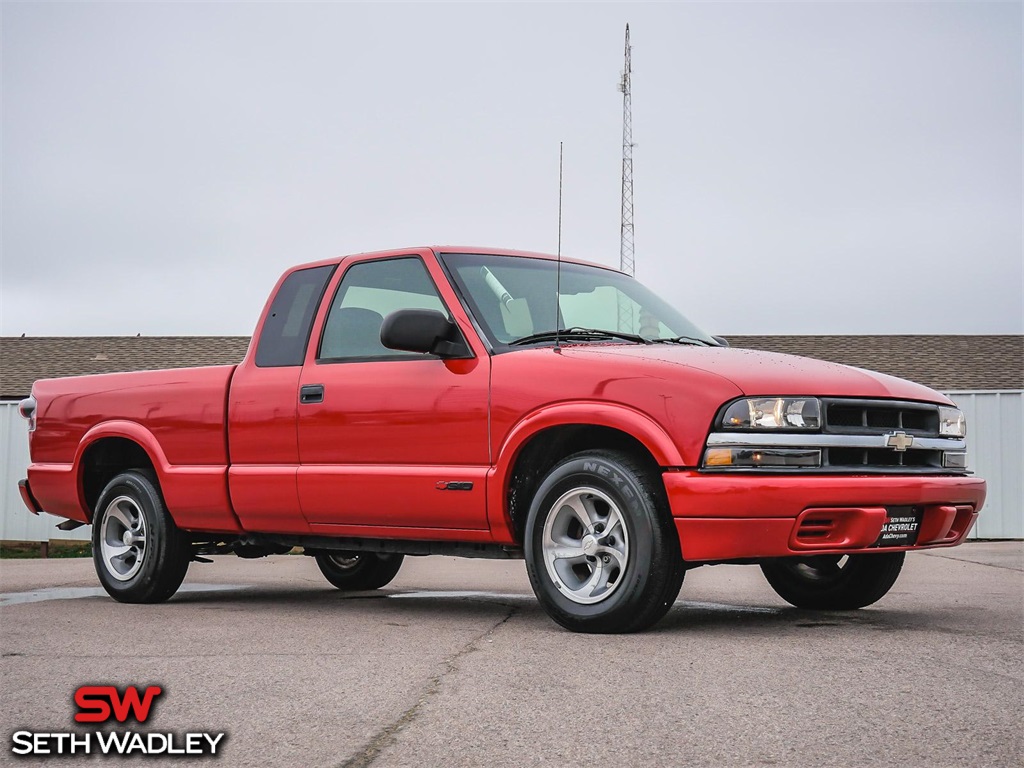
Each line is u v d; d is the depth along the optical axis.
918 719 3.35
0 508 19.70
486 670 4.21
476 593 7.88
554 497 5.23
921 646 4.64
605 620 5.05
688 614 6.01
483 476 5.52
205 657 4.70
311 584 8.97
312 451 6.24
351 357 6.22
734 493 4.81
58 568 11.04
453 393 5.67
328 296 6.45
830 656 4.39
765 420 4.91
